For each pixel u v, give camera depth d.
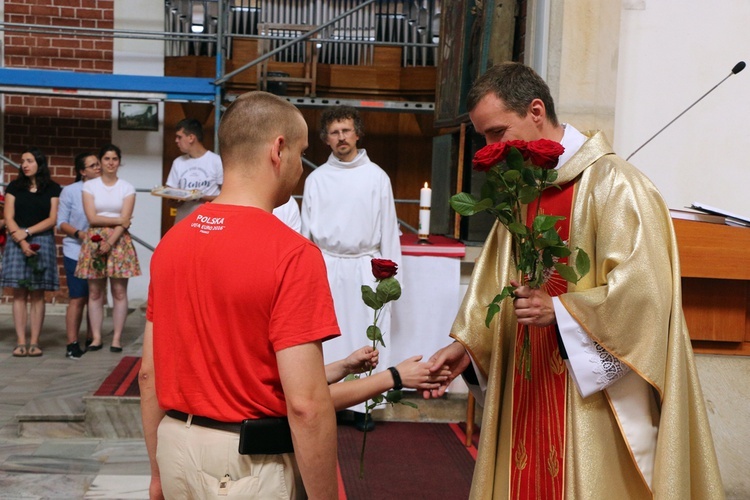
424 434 4.39
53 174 7.57
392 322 4.41
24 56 7.48
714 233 2.69
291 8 7.61
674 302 1.92
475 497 2.12
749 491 2.94
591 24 3.85
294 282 1.52
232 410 1.56
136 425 4.39
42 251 5.86
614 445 1.93
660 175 3.93
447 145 4.99
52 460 4.00
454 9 5.00
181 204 5.84
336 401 1.81
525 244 1.85
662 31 3.89
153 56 7.55
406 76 7.78
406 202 7.39
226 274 1.54
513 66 2.04
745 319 2.87
